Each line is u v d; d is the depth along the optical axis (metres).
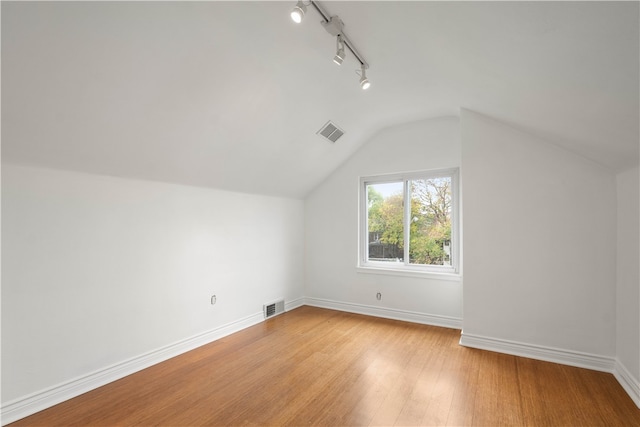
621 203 2.42
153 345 2.67
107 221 2.38
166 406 2.04
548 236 2.74
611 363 2.49
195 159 2.75
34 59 1.51
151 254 2.68
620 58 1.32
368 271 4.17
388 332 3.43
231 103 2.40
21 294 1.93
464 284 3.05
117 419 1.90
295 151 3.49
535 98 2.11
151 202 2.69
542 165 2.78
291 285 4.43
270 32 1.94
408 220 4.05
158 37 1.69
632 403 2.06
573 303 2.64
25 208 1.95
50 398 2.04
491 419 1.90
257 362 2.69
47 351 2.04
